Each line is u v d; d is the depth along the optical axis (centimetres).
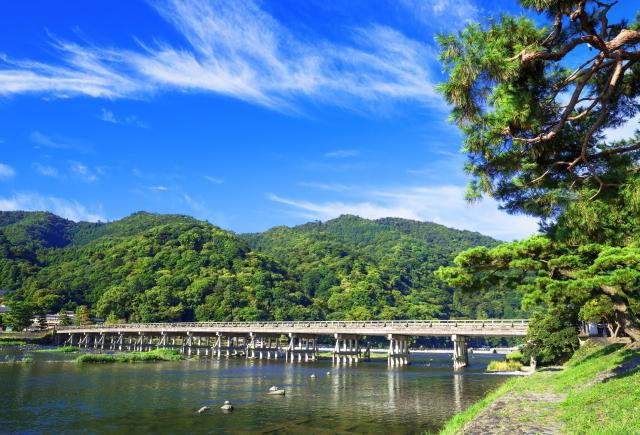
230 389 3969
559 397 2006
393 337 6644
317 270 17738
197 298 13362
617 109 1286
